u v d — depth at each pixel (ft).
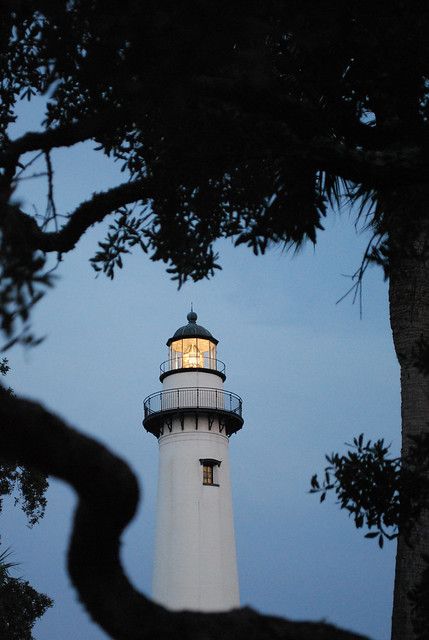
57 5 14.99
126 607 8.36
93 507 8.06
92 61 14.49
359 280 23.26
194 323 142.61
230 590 129.39
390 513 23.36
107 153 26.14
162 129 19.35
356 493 23.38
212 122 18.93
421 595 21.61
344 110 20.74
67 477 7.89
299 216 21.94
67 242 19.02
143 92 13.51
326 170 17.89
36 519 81.00
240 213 24.06
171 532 131.54
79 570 8.33
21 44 26.53
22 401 7.94
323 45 19.36
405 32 18.81
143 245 24.63
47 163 17.78
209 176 20.62
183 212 23.62
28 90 28.14
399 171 17.29
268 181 22.52
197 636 8.56
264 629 8.89
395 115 21.29
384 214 23.43
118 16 13.14
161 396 138.10
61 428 7.93
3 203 12.71
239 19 12.68
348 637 9.12
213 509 132.46
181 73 13.21
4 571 75.66
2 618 75.66
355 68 20.56
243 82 16.25
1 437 7.74
